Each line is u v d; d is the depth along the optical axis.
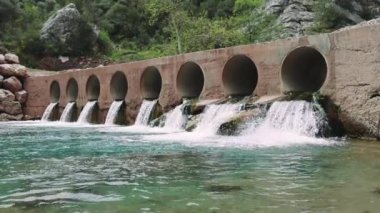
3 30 48.75
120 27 65.69
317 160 9.05
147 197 5.98
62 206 5.55
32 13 55.25
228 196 5.97
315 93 14.56
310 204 5.48
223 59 18.30
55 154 10.52
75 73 27.58
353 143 12.20
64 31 50.59
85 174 7.70
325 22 42.91
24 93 31.47
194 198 5.88
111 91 24.66
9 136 16.16
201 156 9.80
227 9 65.88
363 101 13.22
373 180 6.91
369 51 13.08
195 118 17.22
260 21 44.50
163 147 11.61
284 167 8.23
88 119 25.48
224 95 18.28
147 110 21.62
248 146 11.57
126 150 11.12
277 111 14.55
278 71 15.98
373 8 45.28
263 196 5.93
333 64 14.17
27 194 6.22
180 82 20.70
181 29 43.56
